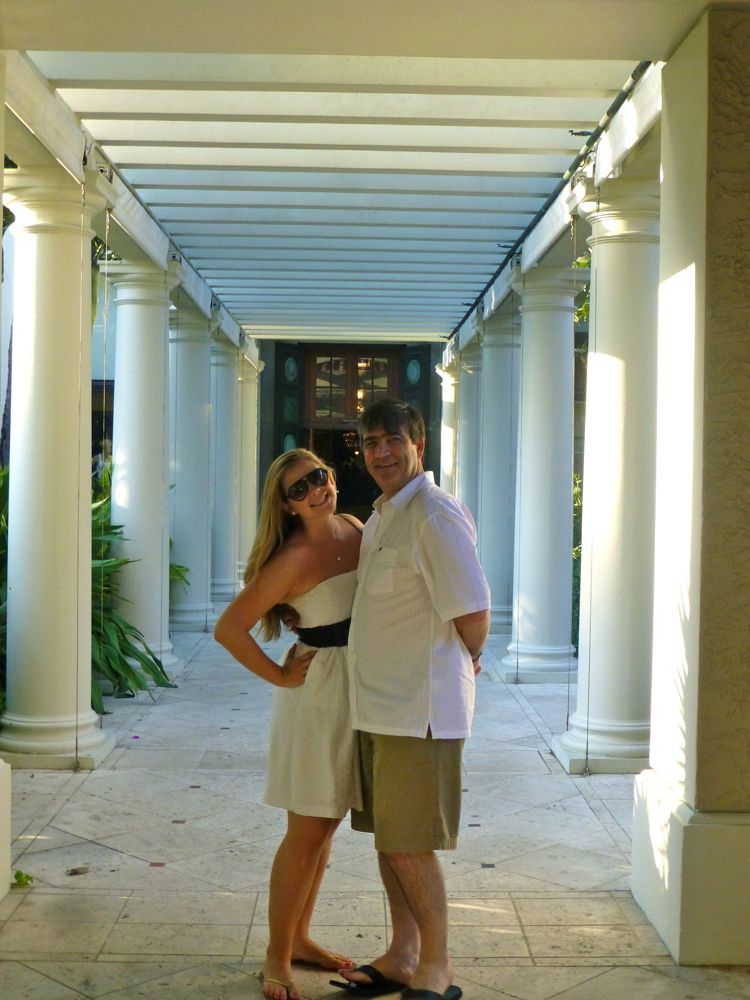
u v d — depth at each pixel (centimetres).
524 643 903
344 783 341
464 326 1303
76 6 373
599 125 597
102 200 629
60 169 596
